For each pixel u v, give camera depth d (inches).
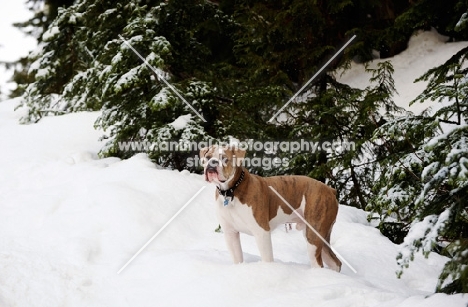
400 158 220.1
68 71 440.1
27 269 218.5
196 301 185.2
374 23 484.4
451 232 171.2
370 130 340.8
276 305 171.6
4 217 275.1
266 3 478.3
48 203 284.0
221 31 429.4
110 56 368.5
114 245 248.5
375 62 622.2
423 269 236.1
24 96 450.9
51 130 422.0
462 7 335.3
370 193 358.3
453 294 159.9
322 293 176.9
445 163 162.4
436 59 586.2
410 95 539.8
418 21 408.2
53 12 655.8
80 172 329.4
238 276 192.1
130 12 372.2
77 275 218.1
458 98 204.5
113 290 207.6
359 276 223.9
